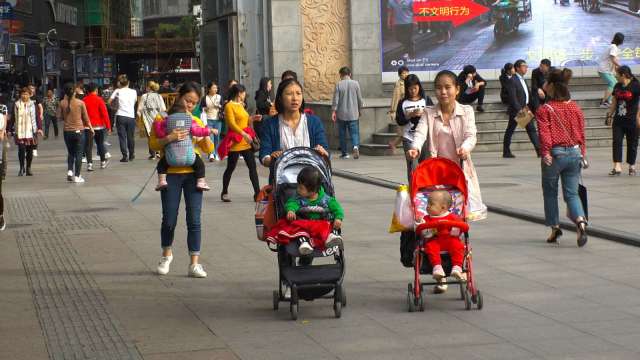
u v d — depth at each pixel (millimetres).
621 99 17078
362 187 17547
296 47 30297
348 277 9484
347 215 13883
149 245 11695
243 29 33344
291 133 8641
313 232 7789
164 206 9750
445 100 8797
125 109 25125
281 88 8617
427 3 30078
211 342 7066
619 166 17297
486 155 23078
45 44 53469
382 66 30281
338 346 6855
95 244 11859
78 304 8508
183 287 9219
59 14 78625
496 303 8125
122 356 6688
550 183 10898
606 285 8688
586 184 16094
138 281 9539
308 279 7703
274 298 8117
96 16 91875
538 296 8328
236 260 10555
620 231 11164
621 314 7566
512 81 22141
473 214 8508
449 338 6984
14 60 57031
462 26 30156
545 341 6805
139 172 21828
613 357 6324
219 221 13602
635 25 30594
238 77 33500
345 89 23359
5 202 16578
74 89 19734
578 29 30469
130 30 107812
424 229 7867
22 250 11523
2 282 9570
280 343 6992
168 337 7250
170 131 9500
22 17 61531
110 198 16797
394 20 30172
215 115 25359
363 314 7891
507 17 30172
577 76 30625
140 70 114062
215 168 22422
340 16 30484
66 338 7254
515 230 12023
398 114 13531
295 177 8078
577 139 10844
